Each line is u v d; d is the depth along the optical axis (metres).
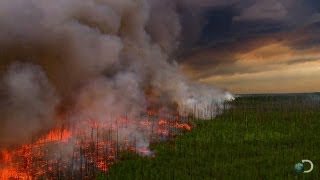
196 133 152.62
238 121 177.12
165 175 101.44
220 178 98.31
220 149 127.44
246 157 118.62
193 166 109.88
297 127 161.00
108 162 117.19
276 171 101.75
